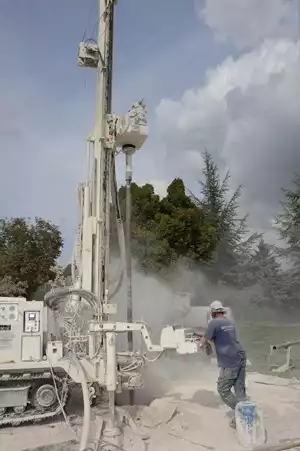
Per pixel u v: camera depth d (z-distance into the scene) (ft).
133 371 22.70
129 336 24.00
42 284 79.25
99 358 20.83
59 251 82.89
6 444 18.54
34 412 21.18
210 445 18.49
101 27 27.68
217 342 21.06
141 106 25.46
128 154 26.40
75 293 22.62
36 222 82.64
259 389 29.60
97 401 22.86
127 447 18.11
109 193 26.25
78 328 23.09
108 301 25.45
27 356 21.31
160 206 89.51
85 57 27.58
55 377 21.29
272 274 120.26
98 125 26.61
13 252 78.43
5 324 21.29
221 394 20.79
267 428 20.72
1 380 20.67
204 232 89.20
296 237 120.78
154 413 21.75
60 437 19.39
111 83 27.32
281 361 46.47
